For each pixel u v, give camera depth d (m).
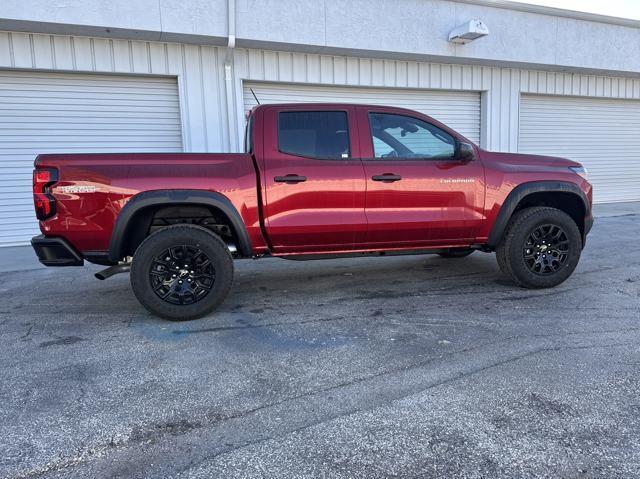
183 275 3.94
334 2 8.34
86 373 3.04
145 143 8.24
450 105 10.43
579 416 2.43
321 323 3.90
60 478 2.02
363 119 4.30
